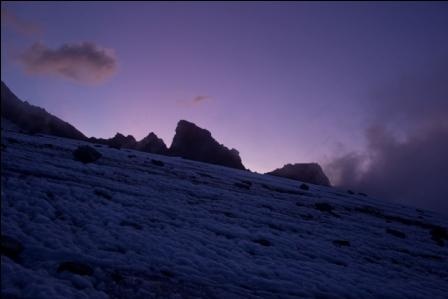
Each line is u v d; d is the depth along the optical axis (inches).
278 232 634.2
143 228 474.3
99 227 430.6
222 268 393.4
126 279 307.7
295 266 467.5
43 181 578.2
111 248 377.7
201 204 716.7
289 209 902.4
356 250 637.3
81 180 660.7
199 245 455.5
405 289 468.8
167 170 1127.6
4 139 966.4
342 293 404.8
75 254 332.8
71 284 276.7
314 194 1460.4
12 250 300.5
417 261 662.5
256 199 938.7
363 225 926.4
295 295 371.9
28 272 274.4
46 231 374.9
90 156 913.5
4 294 237.5
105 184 677.3
